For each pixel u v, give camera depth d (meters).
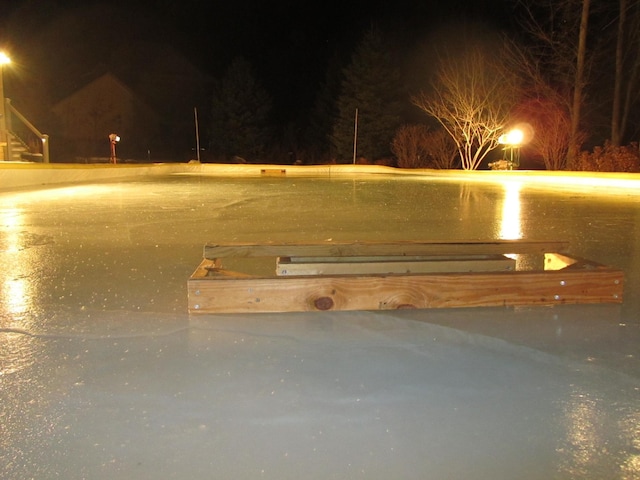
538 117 19.59
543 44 19.36
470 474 1.41
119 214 6.68
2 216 6.41
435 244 3.07
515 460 1.47
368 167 22.45
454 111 22.69
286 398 1.78
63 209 7.21
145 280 3.29
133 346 2.21
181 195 9.71
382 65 28.08
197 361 2.07
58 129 27.55
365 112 28.36
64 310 2.68
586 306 2.74
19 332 2.37
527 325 2.46
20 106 26.88
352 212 7.05
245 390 1.83
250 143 30.02
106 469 1.42
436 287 2.65
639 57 17.44
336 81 30.72
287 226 5.69
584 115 18.78
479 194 10.29
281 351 2.17
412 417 1.67
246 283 2.58
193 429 1.60
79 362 2.06
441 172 20.56
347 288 2.62
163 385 1.87
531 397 1.81
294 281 2.60
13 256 4.03
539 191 11.17
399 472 1.42
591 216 6.66
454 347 2.21
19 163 11.75
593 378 1.95
